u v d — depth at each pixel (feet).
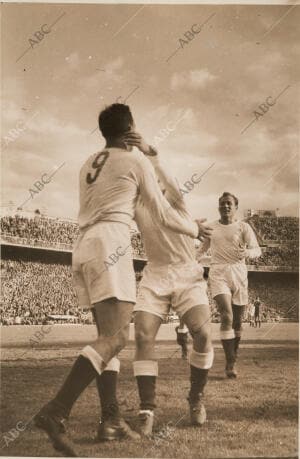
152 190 10.27
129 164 10.21
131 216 10.30
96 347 9.65
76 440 10.75
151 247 11.48
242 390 12.84
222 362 14.78
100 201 10.09
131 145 10.71
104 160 10.31
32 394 13.01
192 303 11.19
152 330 11.12
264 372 13.70
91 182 10.21
